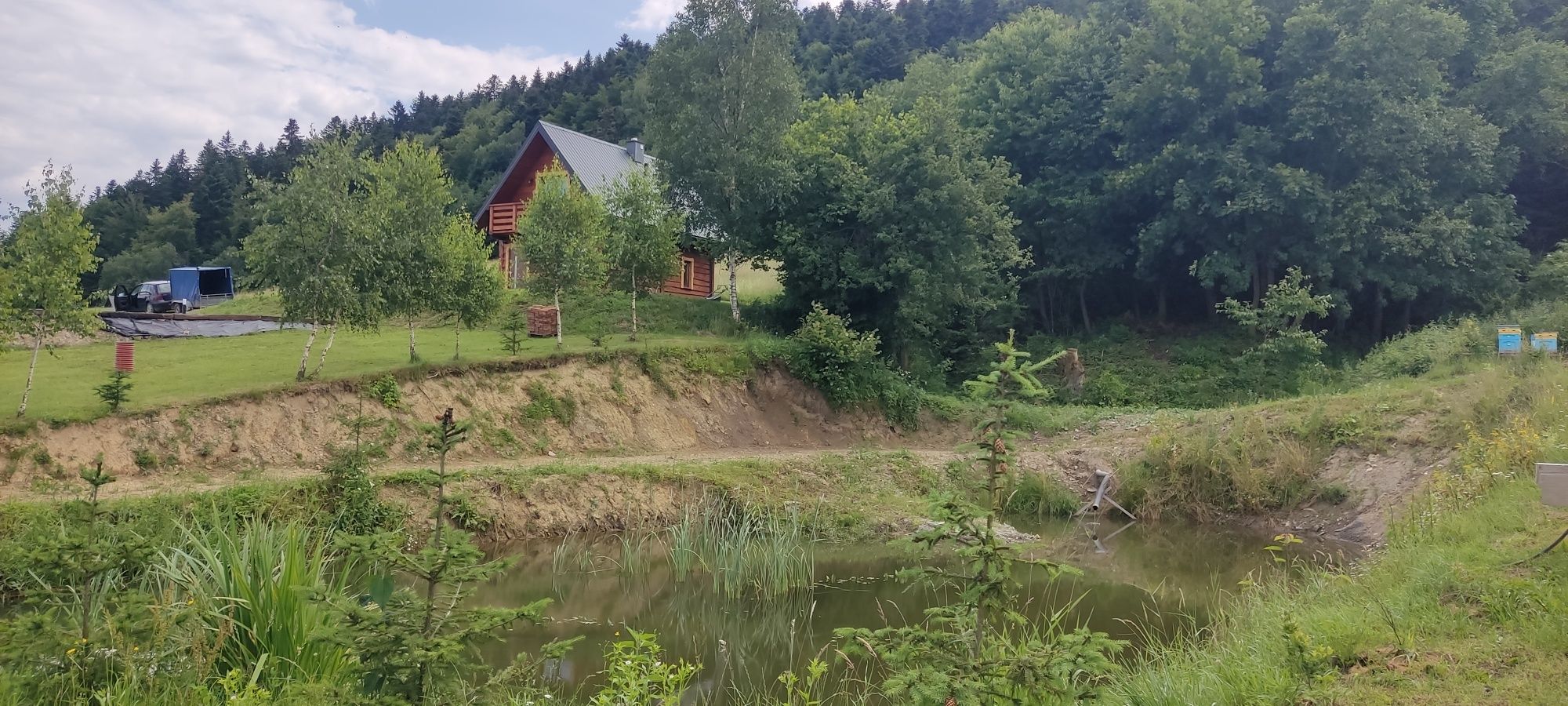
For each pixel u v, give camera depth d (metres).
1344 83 32.97
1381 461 19.92
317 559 7.66
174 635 6.81
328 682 5.91
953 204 31.66
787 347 28.64
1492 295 32.75
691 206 33.41
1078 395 32.25
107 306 39.78
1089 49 42.91
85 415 15.81
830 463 22.20
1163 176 36.69
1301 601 9.32
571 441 22.02
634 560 15.47
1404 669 6.16
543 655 6.66
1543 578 7.61
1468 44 37.12
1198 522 21.33
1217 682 6.59
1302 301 29.86
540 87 89.19
